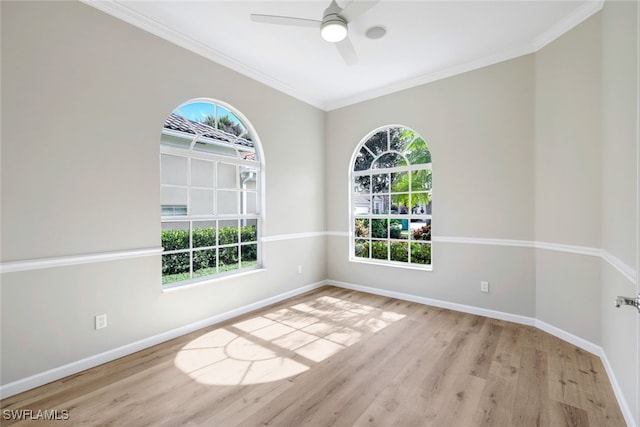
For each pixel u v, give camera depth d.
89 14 2.27
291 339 2.75
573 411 1.76
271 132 3.80
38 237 2.04
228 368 2.25
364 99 4.23
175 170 2.95
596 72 2.40
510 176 3.10
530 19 2.56
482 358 2.38
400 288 3.95
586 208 2.49
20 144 1.97
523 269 3.05
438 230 3.59
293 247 4.11
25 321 1.99
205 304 3.06
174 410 1.79
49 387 2.02
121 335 2.44
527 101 2.98
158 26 2.62
